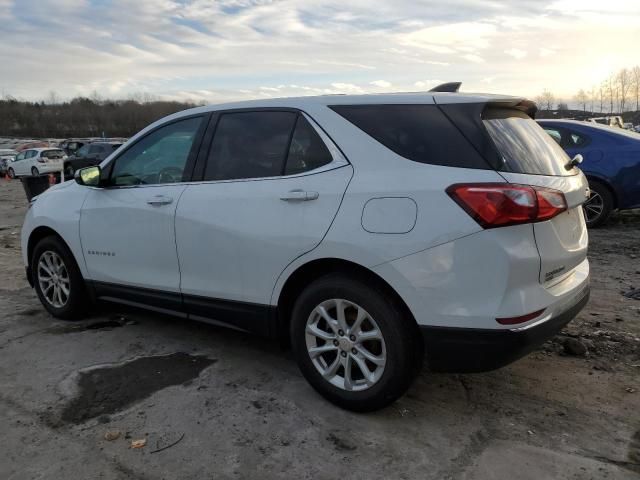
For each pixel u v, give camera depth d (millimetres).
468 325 2719
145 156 4133
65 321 4809
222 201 3531
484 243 2674
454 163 2838
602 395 3340
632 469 2639
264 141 3500
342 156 3137
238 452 2807
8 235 9664
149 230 3932
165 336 4402
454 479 2582
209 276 3639
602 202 8023
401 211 2842
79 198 4516
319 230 3070
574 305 3064
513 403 3268
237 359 3938
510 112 3244
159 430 3010
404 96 3168
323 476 2617
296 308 3266
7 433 2992
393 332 2906
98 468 2682
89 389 3494
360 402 3076
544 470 2639
